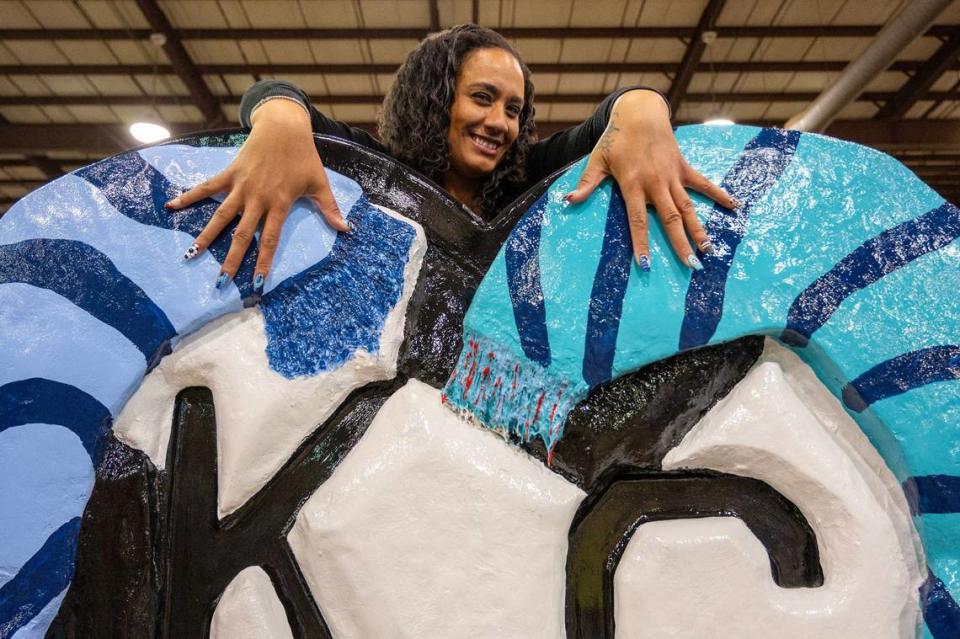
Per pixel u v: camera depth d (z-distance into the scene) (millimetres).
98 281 657
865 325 667
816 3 3807
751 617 638
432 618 630
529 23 3949
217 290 663
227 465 657
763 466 668
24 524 623
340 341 680
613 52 4254
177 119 5016
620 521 680
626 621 647
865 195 696
